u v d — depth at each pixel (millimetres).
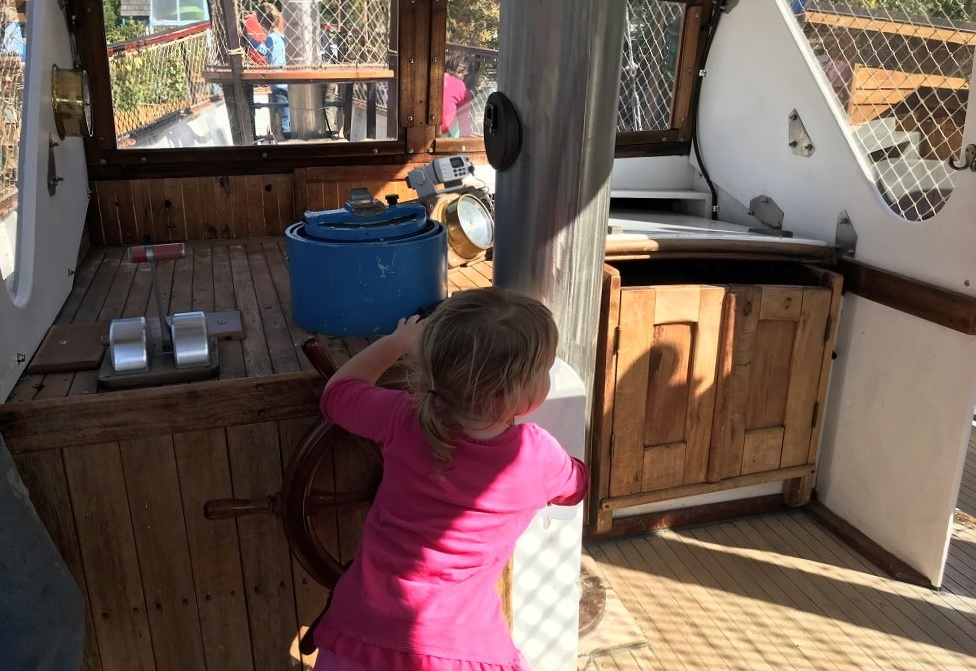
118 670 1776
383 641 1312
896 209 2512
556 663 2010
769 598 2455
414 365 1554
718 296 2482
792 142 2863
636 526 2770
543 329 1302
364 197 2082
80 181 2709
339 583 1416
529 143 1748
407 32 2881
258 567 1794
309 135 3045
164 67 2805
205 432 1656
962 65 2256
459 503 1314
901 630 2322
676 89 3309
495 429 1334
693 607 2410
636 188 3451
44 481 1587
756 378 2641
